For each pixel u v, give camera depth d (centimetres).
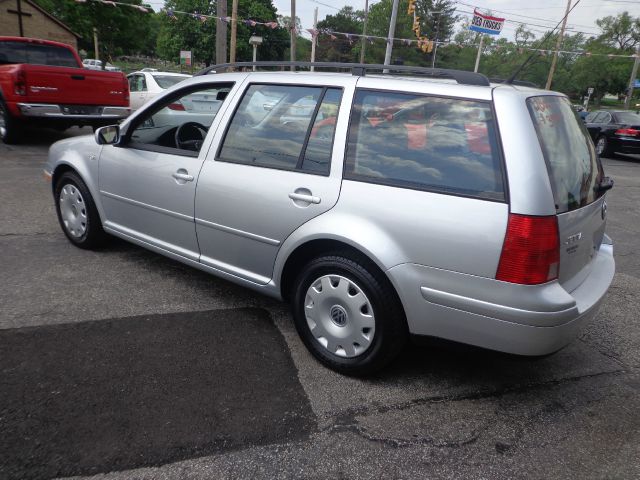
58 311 342
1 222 521
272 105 320
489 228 237
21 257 434
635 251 580
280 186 302
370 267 270
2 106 922
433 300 253
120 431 233
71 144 452
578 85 5366
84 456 217
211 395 264
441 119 261
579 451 241
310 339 302
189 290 392
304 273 297
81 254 451
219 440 232
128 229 411
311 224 288
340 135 287
